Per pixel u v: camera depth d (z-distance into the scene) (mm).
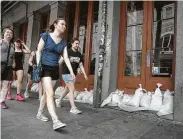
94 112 4383
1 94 4438
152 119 3803
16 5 11078
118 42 5621
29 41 9594
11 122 3330
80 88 6684
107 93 5219
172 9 4770
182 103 3576
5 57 4273
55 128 2895
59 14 7793
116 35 5516
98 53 5176
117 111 4480
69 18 7816
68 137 2744
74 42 4367
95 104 4949
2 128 2996
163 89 4664
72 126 3266
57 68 3303
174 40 4574
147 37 5098
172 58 4617
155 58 4938
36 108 4602
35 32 9648
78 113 4215
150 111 4199
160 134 2992
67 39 7719
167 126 3387
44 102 3590
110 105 4875
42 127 3133
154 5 5102
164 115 3879
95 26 6672
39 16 9766
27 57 9438
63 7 7922
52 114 2982
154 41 5004
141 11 5328
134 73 5309
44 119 3502
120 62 5559
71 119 3715
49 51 3197
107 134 2943
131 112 4301
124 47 5535
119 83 5512
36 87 8219
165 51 4777
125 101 4793
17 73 5695
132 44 5426
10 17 12219
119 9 5660
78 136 2807
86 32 6887
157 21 5012
